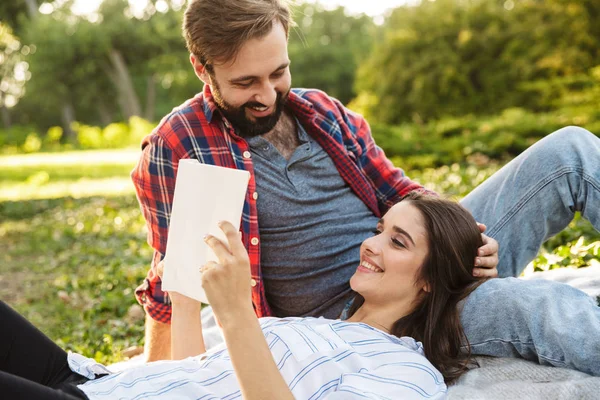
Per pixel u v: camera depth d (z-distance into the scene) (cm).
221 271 175
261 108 253
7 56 3916
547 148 260
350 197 286
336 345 213
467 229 237
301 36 261
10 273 688
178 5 3925
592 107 1097
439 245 233
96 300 525
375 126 1146
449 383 226
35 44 3675
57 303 538
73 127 3556
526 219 265
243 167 266
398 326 239
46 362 217
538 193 261
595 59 1363
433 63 1521
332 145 281
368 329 225
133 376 208
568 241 418
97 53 3744
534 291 222
